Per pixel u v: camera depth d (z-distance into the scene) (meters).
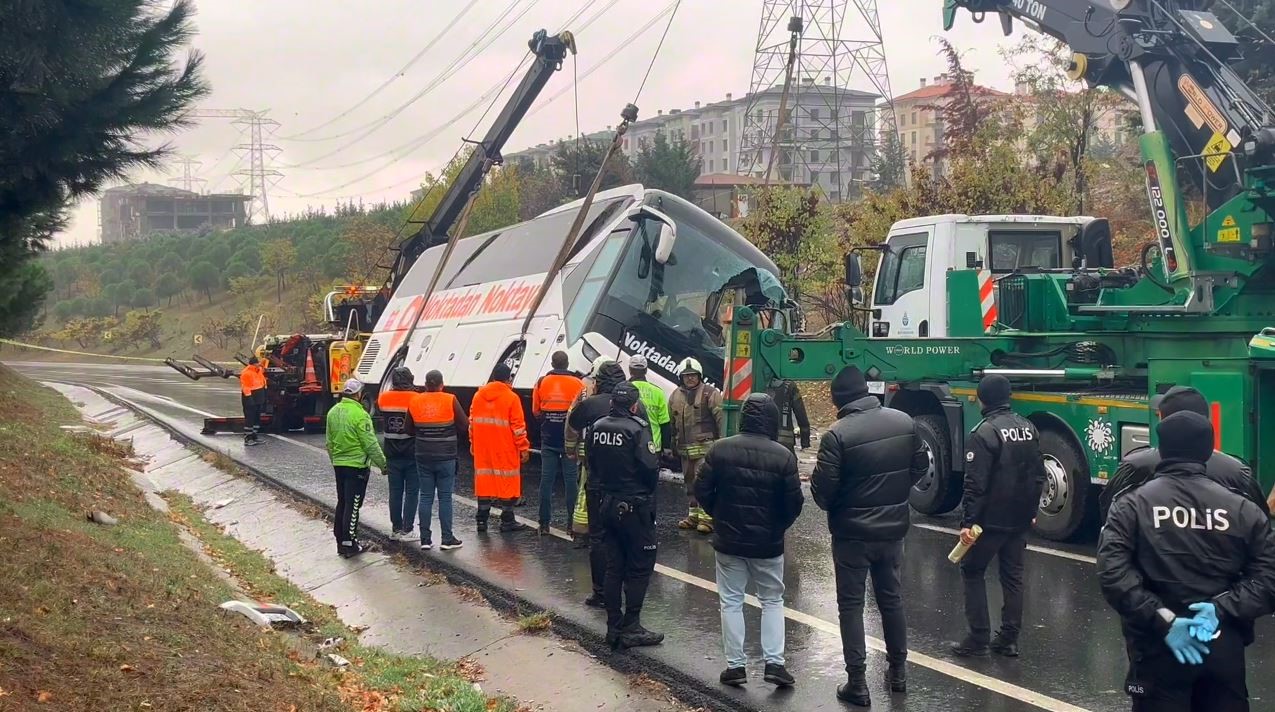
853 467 6.58
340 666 7.58
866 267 22.41
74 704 5.23
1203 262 10.29
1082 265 13.58
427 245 25.05
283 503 15.09
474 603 9.41
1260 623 7.90
